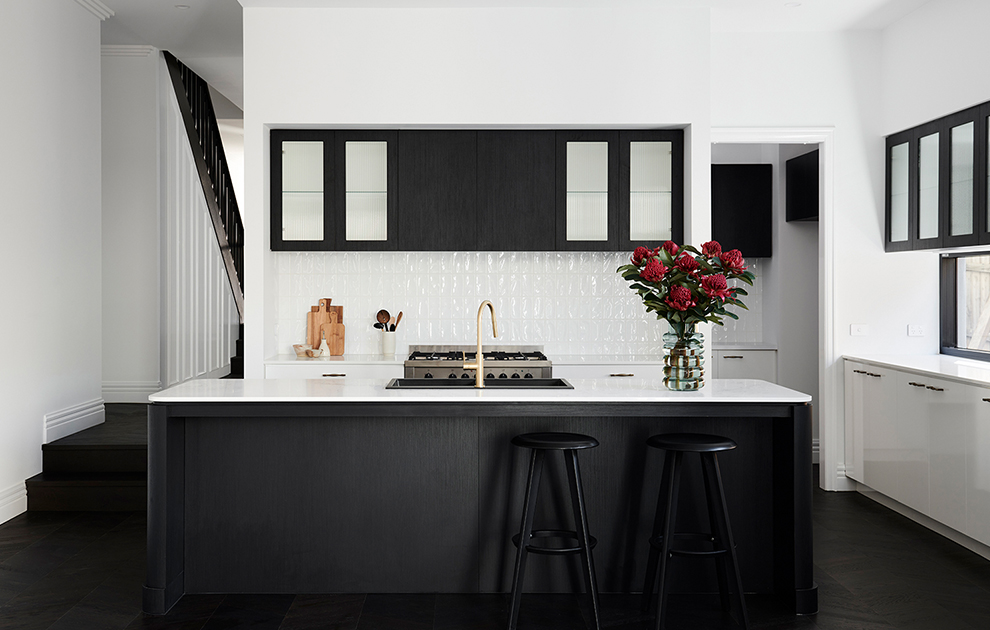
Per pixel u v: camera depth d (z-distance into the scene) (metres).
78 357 5.15
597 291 5.41
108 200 6.31
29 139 4.56
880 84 5.18
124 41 6.12
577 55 4.82
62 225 4.94
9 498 4.38
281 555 3.34
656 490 3.36
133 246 6.31
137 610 3.15
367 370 4.91
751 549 3.37
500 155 4.99
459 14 4.80
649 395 3.15
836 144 5.19
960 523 3.90
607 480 3.36
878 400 4.75
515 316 5.40
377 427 3.33
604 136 4.98
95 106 5.35
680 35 4.82
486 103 4.82
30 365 4.60
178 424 3.27
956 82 4.38
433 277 5.39
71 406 5.06
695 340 3.30
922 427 4.25
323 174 4.98
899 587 3.43
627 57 4.82
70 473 4.70
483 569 3.35
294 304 5.36
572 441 2.88
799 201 5.94
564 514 3.35
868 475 4.90
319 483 3.33
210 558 3.34
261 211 4.86
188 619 3.06
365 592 3.34
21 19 4.47
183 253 6.76
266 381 3.69
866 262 5.21
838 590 3.40
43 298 4.73
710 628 3.00
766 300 6.42
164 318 6.41
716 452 3.11
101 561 3.72
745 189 6.29
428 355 5.06
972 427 3.79
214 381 3.69
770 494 3.37
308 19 4.80
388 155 4.97
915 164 4.86
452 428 3.34
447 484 3.34
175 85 6.56
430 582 3.35
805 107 5.18
